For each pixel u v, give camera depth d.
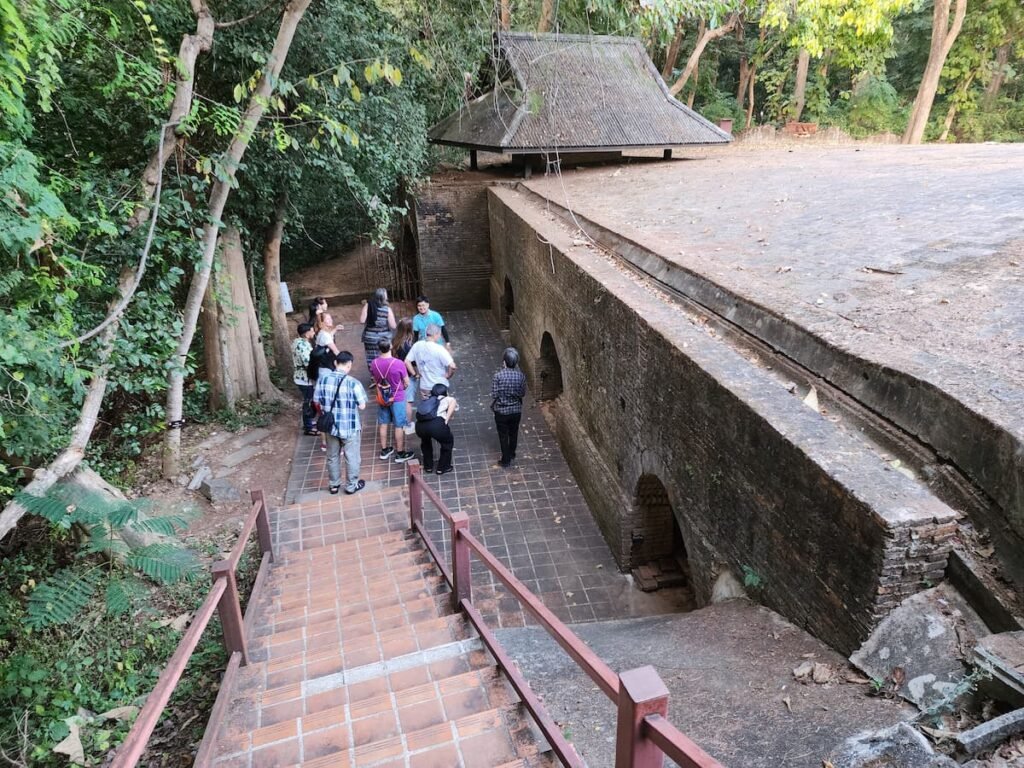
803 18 17.36
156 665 4.66
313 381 8.91
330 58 8.26
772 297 4.90
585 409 7.79
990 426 2.81
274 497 7.87
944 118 24.48
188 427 9.49
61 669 4.46
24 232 3.80
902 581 2.75
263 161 8.27
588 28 7.54
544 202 11.74
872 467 3.07
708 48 25.83
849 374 3.78
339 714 3.11
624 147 14.23
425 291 15.73
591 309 7.09
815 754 2.35
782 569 3.52
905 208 7.57
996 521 2.74
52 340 4.36
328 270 18.31
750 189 10.30
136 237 6.09
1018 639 2.42
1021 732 2.13
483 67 14.49
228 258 9.47
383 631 4.09
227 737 3.00
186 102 5.98
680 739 1.40
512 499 8.00
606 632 4.35
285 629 4.54
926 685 2.53
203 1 6.13
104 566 5.56
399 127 10.09
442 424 8.26
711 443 4.27
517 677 2.98
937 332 3.97
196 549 6.38
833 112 26.98
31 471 5.50
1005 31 21.41
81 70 5.99
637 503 6.22
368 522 6.95
